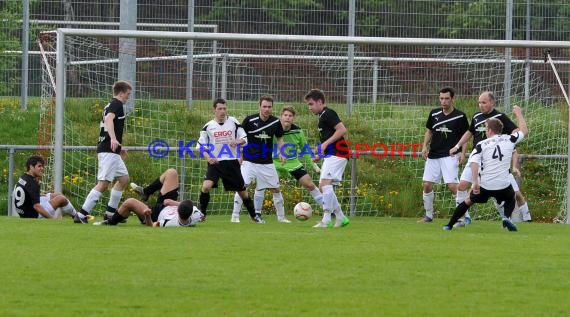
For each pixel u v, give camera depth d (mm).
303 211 46875
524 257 31156
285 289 24859
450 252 32125
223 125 46656
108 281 25641
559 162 60000
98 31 50656
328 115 43188
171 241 34000
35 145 56719
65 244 32781
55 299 23344
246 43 62250
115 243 33188
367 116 60406
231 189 46844
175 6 61188
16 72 62875
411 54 62219
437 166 49875
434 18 61594
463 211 42156
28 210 45219
